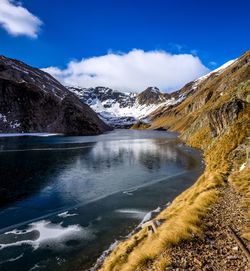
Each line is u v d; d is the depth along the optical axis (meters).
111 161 70.75
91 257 21.59
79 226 28.56
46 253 22.73
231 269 10.72
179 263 11.84
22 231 27.56
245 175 28.64
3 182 48.16
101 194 40.91
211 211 18.47
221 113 67.62
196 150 85.25
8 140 134.38
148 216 30.34
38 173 55.78
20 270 20.41
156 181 48.38
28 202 37.28
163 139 143.00
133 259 13.57
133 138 155.88
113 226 28.14
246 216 16.47
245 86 77.62
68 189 43.88
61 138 154.50
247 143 43.69
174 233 14.18
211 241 13.70
